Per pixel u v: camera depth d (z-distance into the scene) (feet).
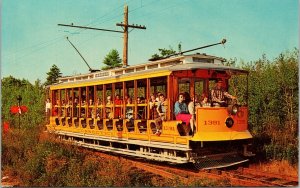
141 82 49.93
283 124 56.54
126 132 49.88
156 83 48.03
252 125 57.47
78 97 64.39
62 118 67.46
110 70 54.65
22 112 93.61
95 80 57.41
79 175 37.81
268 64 59.93
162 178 38.14
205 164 41.19
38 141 55.06
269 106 57.36
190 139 40.06
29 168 41.68
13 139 58.08
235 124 42.39
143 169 43.09
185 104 43.19
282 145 47.29
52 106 72.13
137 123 47.65
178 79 43.83
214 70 42.04
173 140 41.91
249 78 59.98
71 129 64.28
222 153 42.91
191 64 41.57
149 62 46.75
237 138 41.88
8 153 49.26
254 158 46.32
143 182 36.86
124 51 73.67
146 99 46.70
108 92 63.87
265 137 52.44
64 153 47.85
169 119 42.86
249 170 39.81
